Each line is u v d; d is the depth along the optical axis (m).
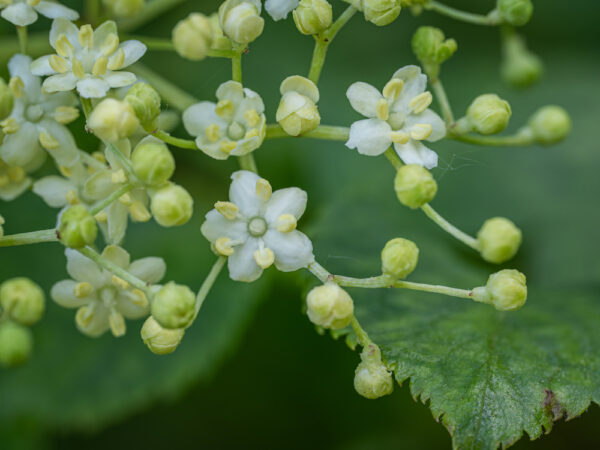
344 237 0.12
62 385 0.12
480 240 0.10
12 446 0.12
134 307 0.11
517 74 0.12
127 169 0.10
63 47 0.11
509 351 0.11
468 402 0.10
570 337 0.11
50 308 0.12
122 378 0.12
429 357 0.11
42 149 0.11
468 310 0.11
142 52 0.11
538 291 0.12
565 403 0.11
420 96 0.11
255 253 0.10
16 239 0.10
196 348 0.12
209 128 0.10
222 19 0.10
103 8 0.12
